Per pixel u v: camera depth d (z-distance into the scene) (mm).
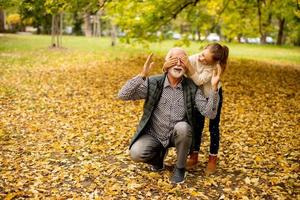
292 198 4395
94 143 6125
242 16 16984
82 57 18438
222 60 4578
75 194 4383
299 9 14242
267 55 25688
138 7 12703
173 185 4598
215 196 4410
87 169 5039
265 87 11555
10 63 15281
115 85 11156
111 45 25578
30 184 4629
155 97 4566
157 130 4680
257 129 7094
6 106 8359
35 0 10297
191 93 4531
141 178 4812
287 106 9055
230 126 7258
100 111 8180
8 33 39469
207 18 14820
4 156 5480
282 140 6473
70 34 48438
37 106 8469
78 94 9812
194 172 5020
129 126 7148
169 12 13281
